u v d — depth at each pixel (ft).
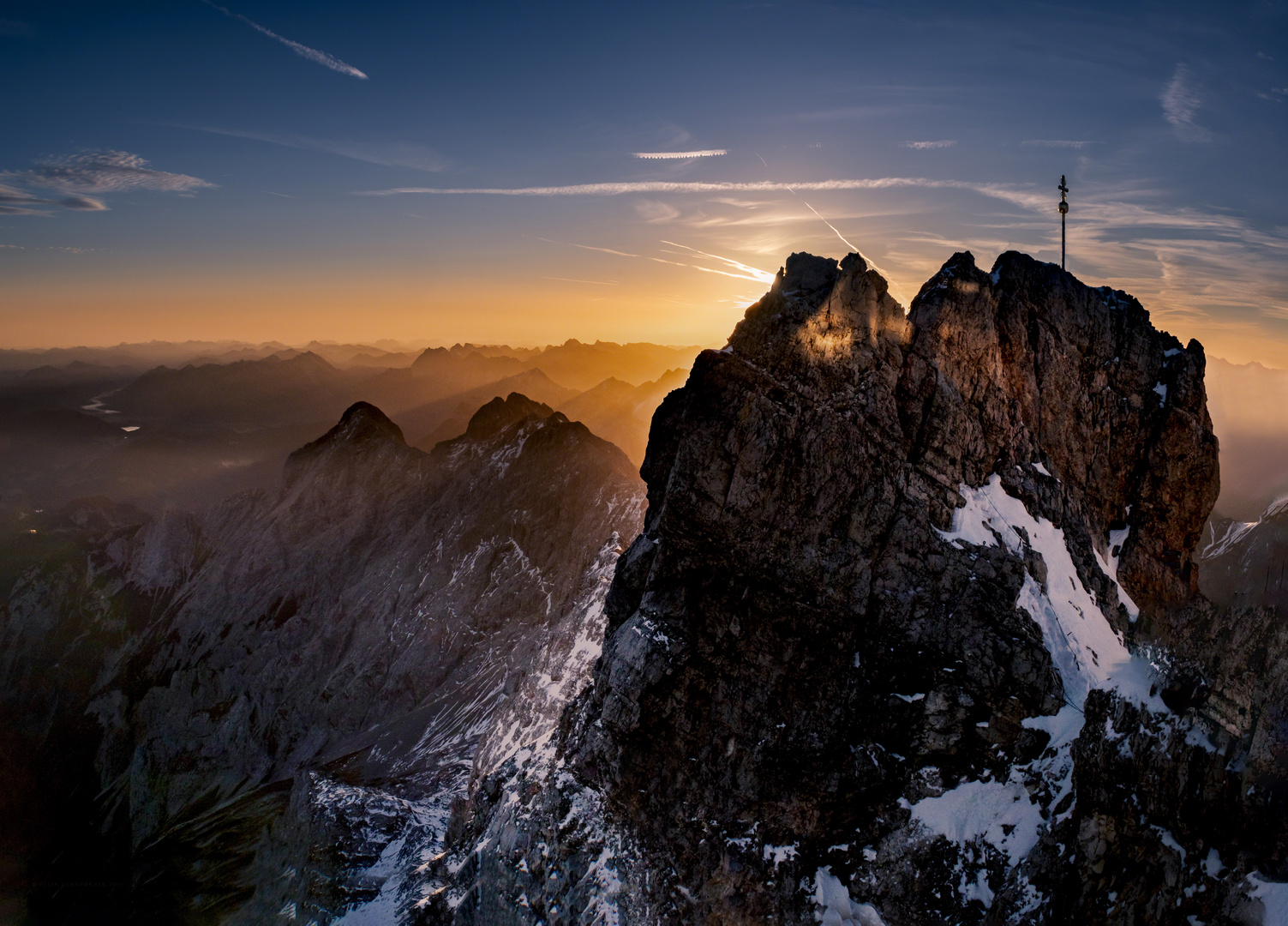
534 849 144.66
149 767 422.82
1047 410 154.20
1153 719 119.24
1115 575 150.92
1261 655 126.31
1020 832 121.39
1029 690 127.03
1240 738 116.88
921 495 138.41
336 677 456.45
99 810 425.69
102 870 369.09
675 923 128.67
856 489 137.28
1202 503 156.66
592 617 228.02
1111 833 114.52
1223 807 113.50
